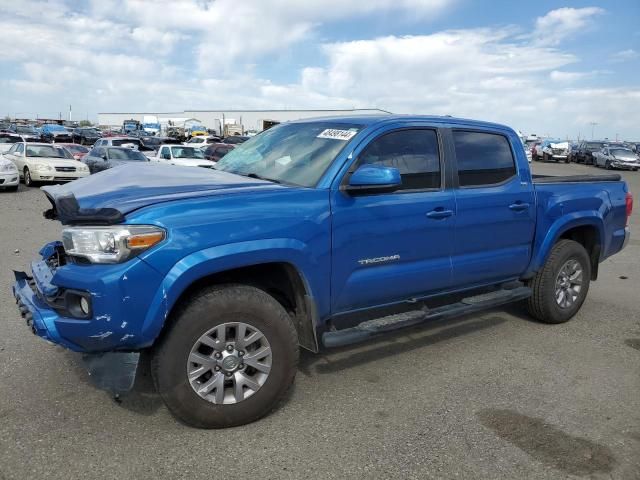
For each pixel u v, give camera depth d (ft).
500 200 15.24
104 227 9.74
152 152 92.68
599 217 18.29
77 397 12.02
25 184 63.36
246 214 10.75
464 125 14.93
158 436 10.62
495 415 11.92
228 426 11.02
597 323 18.70
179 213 10.16
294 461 9.96
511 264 16.06
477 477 9.67
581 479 9.71
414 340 16.47
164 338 10.39
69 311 9.99
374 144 12.91
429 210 13.51
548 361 15.12
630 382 13.88
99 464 9.66
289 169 13.03
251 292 10.98
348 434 10.95
